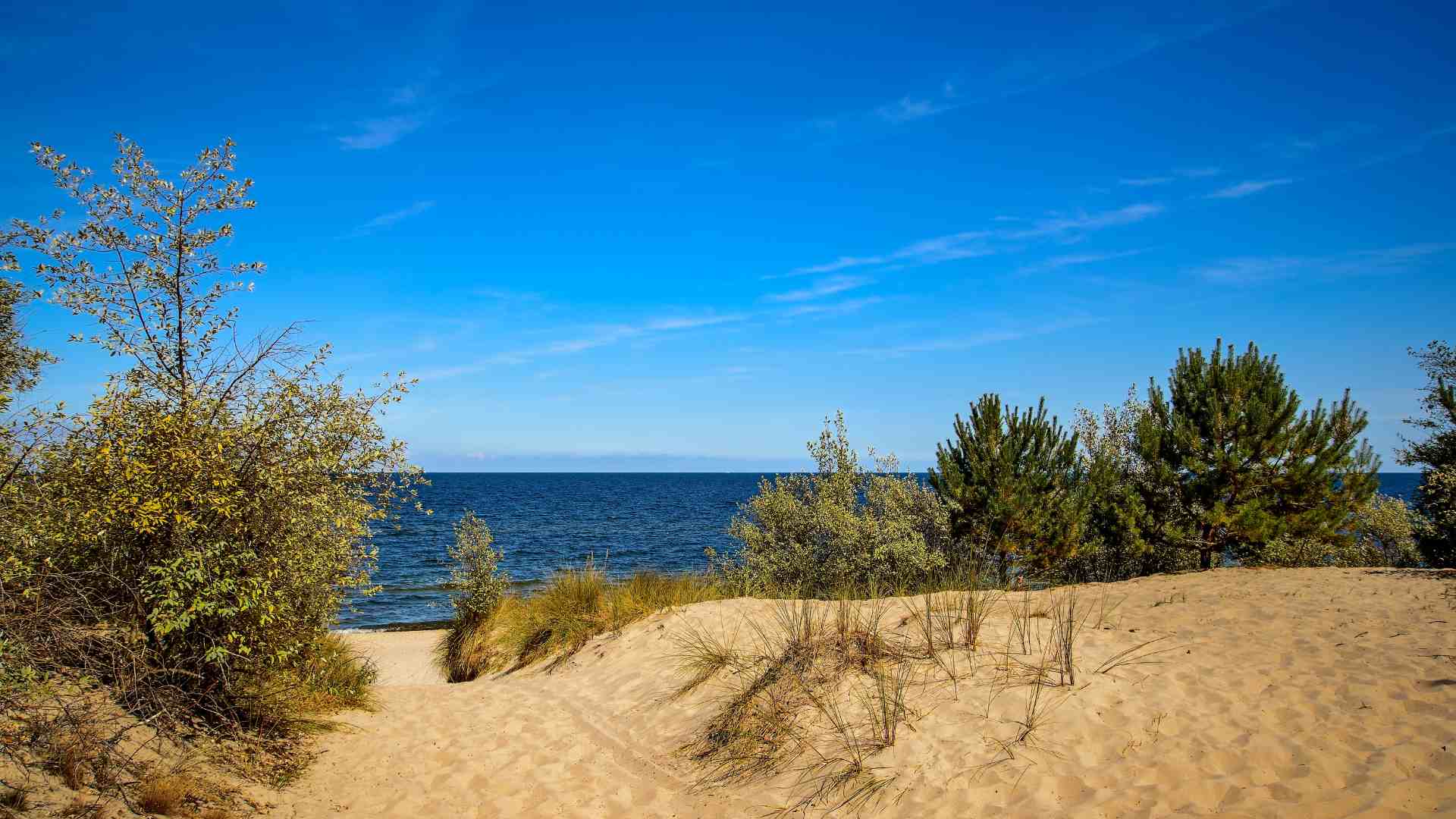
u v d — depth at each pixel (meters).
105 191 6.10
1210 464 13.30
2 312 7.47
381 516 7.33
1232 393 13.07
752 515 15.20
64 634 5.11
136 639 5.59
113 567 5.74
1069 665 6.48
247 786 5.72
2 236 5.79
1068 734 5.52
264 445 6.25
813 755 6.17
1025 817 4.67
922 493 15.30
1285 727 5.12
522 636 12.77
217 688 6.41
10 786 4.21
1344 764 4.52
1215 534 13.32
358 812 5.73
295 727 7.34
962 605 9.17
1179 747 5.07
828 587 13.09
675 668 9.26
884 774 5.57
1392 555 14.36
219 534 6.02
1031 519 13.23
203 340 6.46
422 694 9.77
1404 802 3.99
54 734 4.85
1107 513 13.74
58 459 5.67
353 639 16.00
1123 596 10.12
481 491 102.19
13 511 5.21
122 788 4.77
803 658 7.87
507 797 6.16
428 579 27.30
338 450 6.83
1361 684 5.67
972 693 6.46
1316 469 12.66
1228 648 6.90
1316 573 11.15
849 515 13.47
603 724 8.12
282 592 6.23
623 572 28.38
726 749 6.74
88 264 5.95
